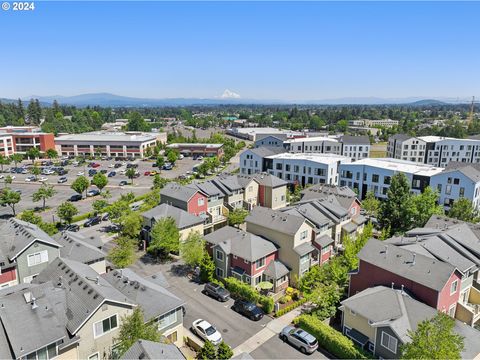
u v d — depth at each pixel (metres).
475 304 39.38
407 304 31.86
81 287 30.20
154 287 34.62
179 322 33.19
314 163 92.19
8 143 146.25
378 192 84.12
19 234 40.00
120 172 120.06
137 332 27.42
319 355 32.25
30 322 26.14
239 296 41.78
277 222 47.09
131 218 55.88
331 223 52.06
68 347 26.75
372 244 40.09
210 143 177.62
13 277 37.09
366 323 32.03
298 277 44.41
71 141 155.38
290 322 37.12
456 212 59.28
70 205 64.50
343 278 41.09
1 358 23.70
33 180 105.75
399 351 28.88
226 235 47.81
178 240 51.12
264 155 104.56
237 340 34.16
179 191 64.12
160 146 161.50
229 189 70.38
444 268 34.34
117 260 45.88
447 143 117.50
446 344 24.55
